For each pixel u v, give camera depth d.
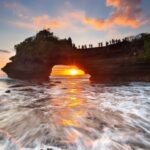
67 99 12.75
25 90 18.45
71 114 8.19
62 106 10.15
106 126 6.30
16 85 24.19
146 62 36.03
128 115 7.92
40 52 47.62
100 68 44.25
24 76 48.69
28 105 10.47
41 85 24.38
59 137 5.15
